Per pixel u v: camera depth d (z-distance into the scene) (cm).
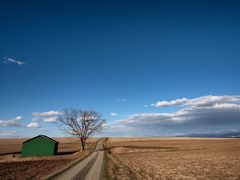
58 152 8438
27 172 2917
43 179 2280
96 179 2308
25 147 6950
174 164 3766
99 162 4191
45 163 4272
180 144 11625
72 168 3256
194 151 6862
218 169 3062
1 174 2741
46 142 6975
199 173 2755
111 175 2583
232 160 4138
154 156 5572
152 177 2477
